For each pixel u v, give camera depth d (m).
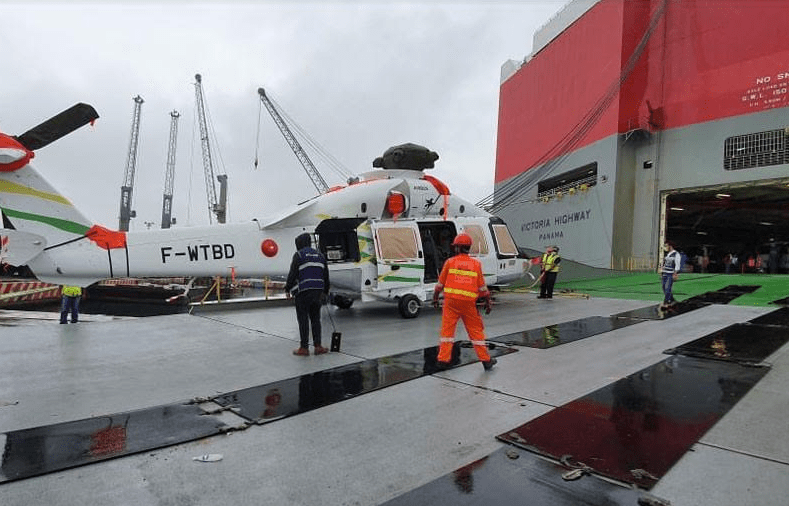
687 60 19.50
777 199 21.69
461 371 5.23
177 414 3.98
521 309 10.12
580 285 16.27
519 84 29.20
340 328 8.15
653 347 6.22
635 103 20.86
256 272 9.79
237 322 8.91
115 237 8.53
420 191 10.85
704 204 23.42
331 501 2.63
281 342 7.01
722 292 12.15
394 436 3.52
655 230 20.25
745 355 5.59
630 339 6.76
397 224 9.36
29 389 4.67
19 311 16.80
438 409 4.06
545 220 26.09
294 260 6.17
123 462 3.10
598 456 3.10
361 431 3.62
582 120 23.19
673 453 3.13
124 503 2.61
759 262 27.27
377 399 4.35
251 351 6.39
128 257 8.58
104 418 3.88
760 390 4.35
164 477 2.90
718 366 5.20
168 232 8.98
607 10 21.72
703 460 3.02
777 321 7.78
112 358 5.98
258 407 4.14
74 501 2.62
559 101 25.11
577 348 6.25
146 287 19.97
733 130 18.11
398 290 9.20
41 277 8.11
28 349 6.47
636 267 20.78
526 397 4.33
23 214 7.91
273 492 2.73
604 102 21.66
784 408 3.90
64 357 6.03
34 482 2.82
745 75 17.88
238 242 9.54
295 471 2.99
